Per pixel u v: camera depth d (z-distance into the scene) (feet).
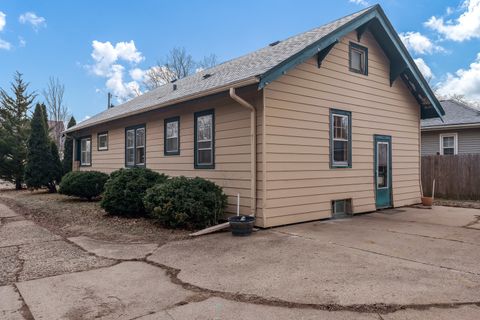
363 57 31.91
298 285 13.30
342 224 25.94
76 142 58.65
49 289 13.15
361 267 15.44
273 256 17.26
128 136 42.93
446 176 44.27
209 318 10.75
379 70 33.32
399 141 35.65
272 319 10.64
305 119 26.63
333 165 28.76
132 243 20.31
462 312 10.96
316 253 17.76
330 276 14.28
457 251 18.13
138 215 28.89
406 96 36.60
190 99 27.73
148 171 30.37
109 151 47.78
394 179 34.96
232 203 26.61
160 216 24.07
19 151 59.47
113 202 28.32
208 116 29.43
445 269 15.14
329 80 28.58
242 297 12.30
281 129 25.02
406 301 11.75
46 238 21.71
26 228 25.03
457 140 53.01
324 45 25.89
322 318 10.66
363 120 31.63
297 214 25.96
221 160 27.78
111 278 14.38
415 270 14.99
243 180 25.63
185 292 12.84
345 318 10.65
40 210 33.58
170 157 34.45
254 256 17.31
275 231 23.30
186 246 19.45
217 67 43.65
